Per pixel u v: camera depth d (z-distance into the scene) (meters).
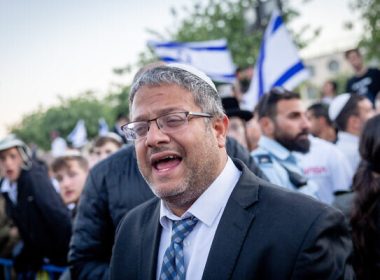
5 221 4.35
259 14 7.39
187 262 1.63
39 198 3.74
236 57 14.30
